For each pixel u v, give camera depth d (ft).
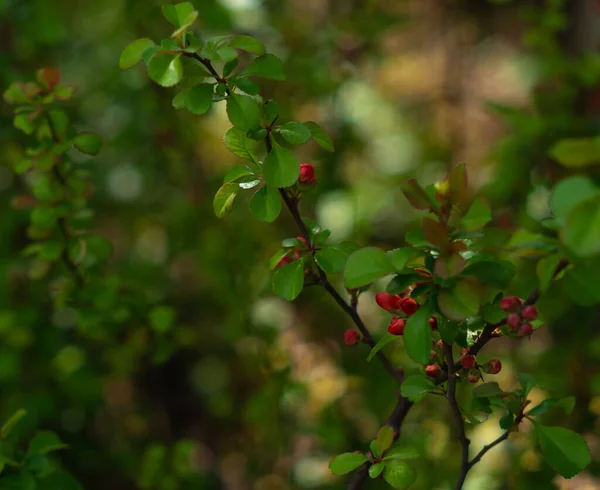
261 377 5.59
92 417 6.16
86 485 5.80
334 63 5.85
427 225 2.54
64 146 3.43
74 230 3.70
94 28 6.92
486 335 2.77
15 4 5.40
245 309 5.24
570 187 2.37
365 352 5.32
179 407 6.95
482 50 8.14
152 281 6.12
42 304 5.33
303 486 5.24
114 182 6.85
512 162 5.37
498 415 4.78
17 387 5.33
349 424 5.12
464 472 2.86
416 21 8.13
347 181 5.77
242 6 5.86
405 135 7.97
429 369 2.87
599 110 5.36
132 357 4.06
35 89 3.40
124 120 6.82
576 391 4.60
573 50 6.08
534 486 4.08
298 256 2.95
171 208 6.25
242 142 2.84
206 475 5.48
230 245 5.53
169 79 2.69
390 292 2.61
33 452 3.17
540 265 2.58
